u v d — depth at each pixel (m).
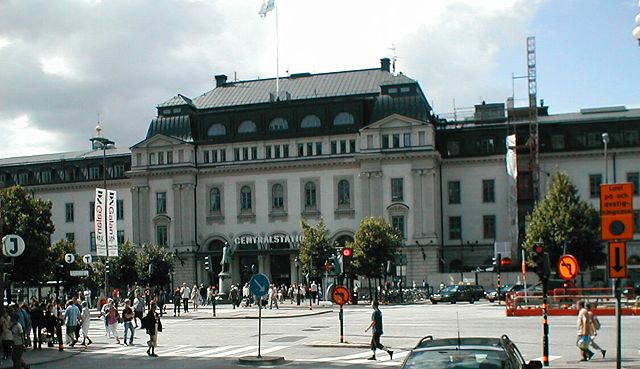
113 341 40.50
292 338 39.09
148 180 103.19
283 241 98.38
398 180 94.69
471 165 99.25
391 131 95.06
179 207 101.56
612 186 18.69
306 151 98.75
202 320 55.25
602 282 85.75
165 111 104.50
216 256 100.38
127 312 38.59
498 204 98.06
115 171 109.25
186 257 100.69
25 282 69.81
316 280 83.81
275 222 99.50
